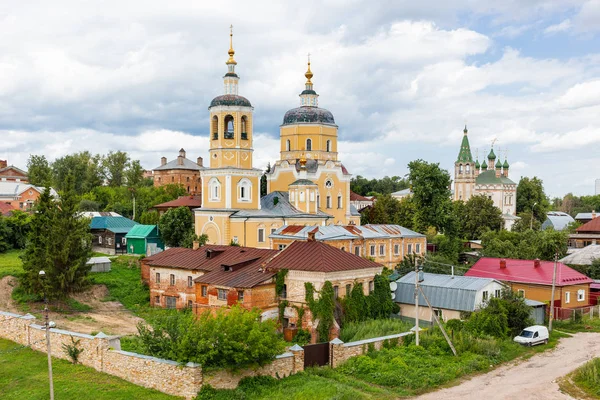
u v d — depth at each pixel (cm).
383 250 8119
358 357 4156
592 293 6781
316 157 9438
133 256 7844
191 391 3388
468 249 10731
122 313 6147
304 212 8469
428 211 10188
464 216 12794
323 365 4088
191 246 7806
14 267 6775
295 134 9481
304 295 5134
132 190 13662
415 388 3769
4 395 3559
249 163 8150
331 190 9344
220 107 7950
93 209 12144
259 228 7925
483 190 17388
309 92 9725
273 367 3759
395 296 5878
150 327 5388
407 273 6612
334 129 9644
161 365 3538
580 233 11350
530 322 5191
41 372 3903
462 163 17575
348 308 5206
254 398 3431
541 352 4788
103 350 3900
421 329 4847
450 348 4456
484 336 4769
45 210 6275
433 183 10138
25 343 4494
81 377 3784
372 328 4884
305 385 3603
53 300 6034
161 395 3481
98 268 7206
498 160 18188
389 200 12912
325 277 5050
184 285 6194
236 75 8156
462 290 5519
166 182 16350
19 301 6006
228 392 3450
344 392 3462
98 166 14850
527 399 3634
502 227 12794
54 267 6000
